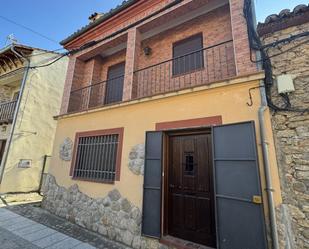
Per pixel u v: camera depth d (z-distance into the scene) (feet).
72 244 12.26
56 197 18.37
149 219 11.86
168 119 12.97
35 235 13.35
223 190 9.72
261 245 8.26
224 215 9.43
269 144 9.50
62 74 34.06
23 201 23.00
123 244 12.58
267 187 8.80
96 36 21.07
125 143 14.75
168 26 18.70
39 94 30.07
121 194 13.83
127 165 14.14
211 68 15.48
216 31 16.30
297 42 10.28
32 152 28.53
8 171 25.75
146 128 13.92
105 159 16.01
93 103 22.25
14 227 14.62
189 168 12.32
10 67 31.91
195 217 11.47
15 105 28.66
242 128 9.84
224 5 16.40
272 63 10.66
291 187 9.01
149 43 20.38
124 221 13.11
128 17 18.52
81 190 16.49
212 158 10.80
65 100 21.48
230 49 15.06
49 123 31.14
